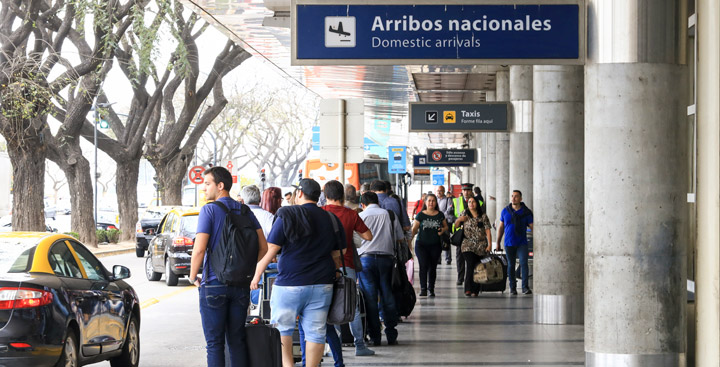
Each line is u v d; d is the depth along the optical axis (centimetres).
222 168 1748
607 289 1614
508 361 2225
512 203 3834
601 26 1627
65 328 1741
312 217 1720
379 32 1711
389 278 2453
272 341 1694
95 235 7694
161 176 8675
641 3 1608
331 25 1712
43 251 1820
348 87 5853
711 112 1420
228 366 1695
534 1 1683
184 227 4491
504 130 4097
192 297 3959
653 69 1605
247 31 3628
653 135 1599
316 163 7175
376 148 12362
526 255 3834
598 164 1620
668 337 1605
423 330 2781
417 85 5869
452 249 7600
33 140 6259
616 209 1606
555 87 2964
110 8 6103
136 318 2175
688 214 1719
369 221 2431
